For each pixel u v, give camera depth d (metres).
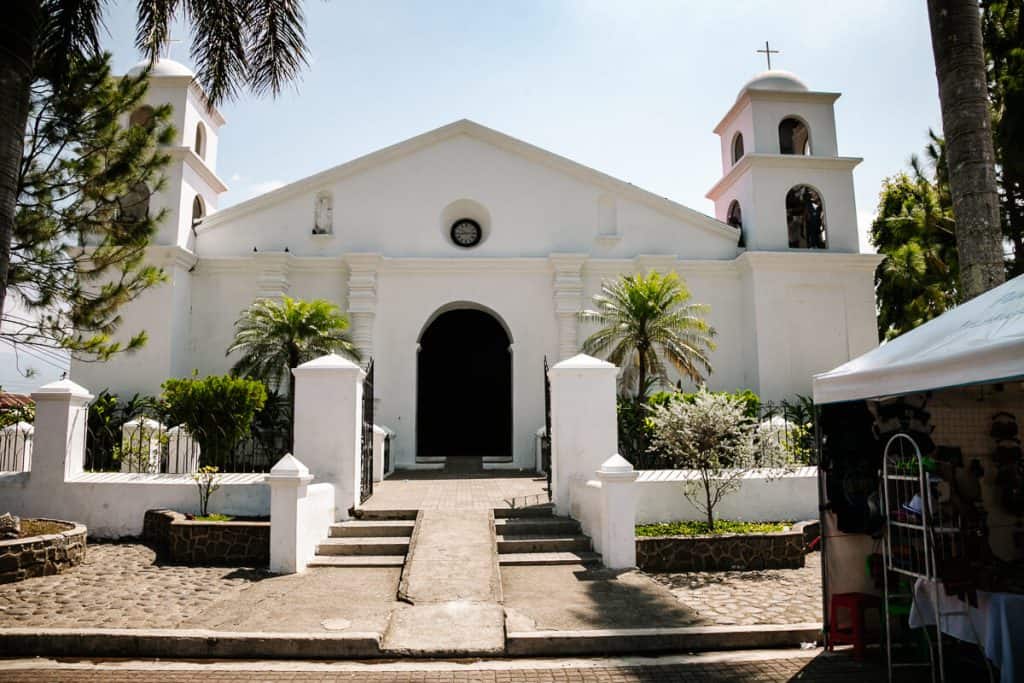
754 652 6.18
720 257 19.55
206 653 6.07
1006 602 4.87
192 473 11.08
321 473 10.37
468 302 18.97
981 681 5.39
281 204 18.94
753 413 15.85
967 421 6.74
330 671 5.69
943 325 5.57
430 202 19.16
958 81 8.72
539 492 12.72
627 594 7.54
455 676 5.56
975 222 8.50
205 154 19.75
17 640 6.12
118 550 9.88
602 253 19.28
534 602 7.25
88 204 11.41
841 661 5.91
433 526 9.59
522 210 19.30
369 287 18.23
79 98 10.16
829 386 6.23
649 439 12.26
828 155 19.78
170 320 17.05
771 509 10.68
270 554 8.68
